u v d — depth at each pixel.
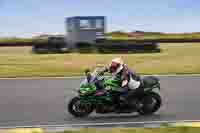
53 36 55.06
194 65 36.88
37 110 16.27
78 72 32.22
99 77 14.62
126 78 14.45
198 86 23.56
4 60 43.47
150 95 14.63
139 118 14.19
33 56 49.25
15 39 74.88
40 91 22.06
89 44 53.97
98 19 54.38
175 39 75.94
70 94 20.81
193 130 11.77
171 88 22.77
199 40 75.88
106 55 49.66
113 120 13.87
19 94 20.94
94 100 14.30
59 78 28.61
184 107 16.59
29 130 12.25
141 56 47.50
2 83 25.91
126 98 14.41
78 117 14.58
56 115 15.11
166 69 33.59
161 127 12.23
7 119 14.45
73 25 54.12
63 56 48.56
